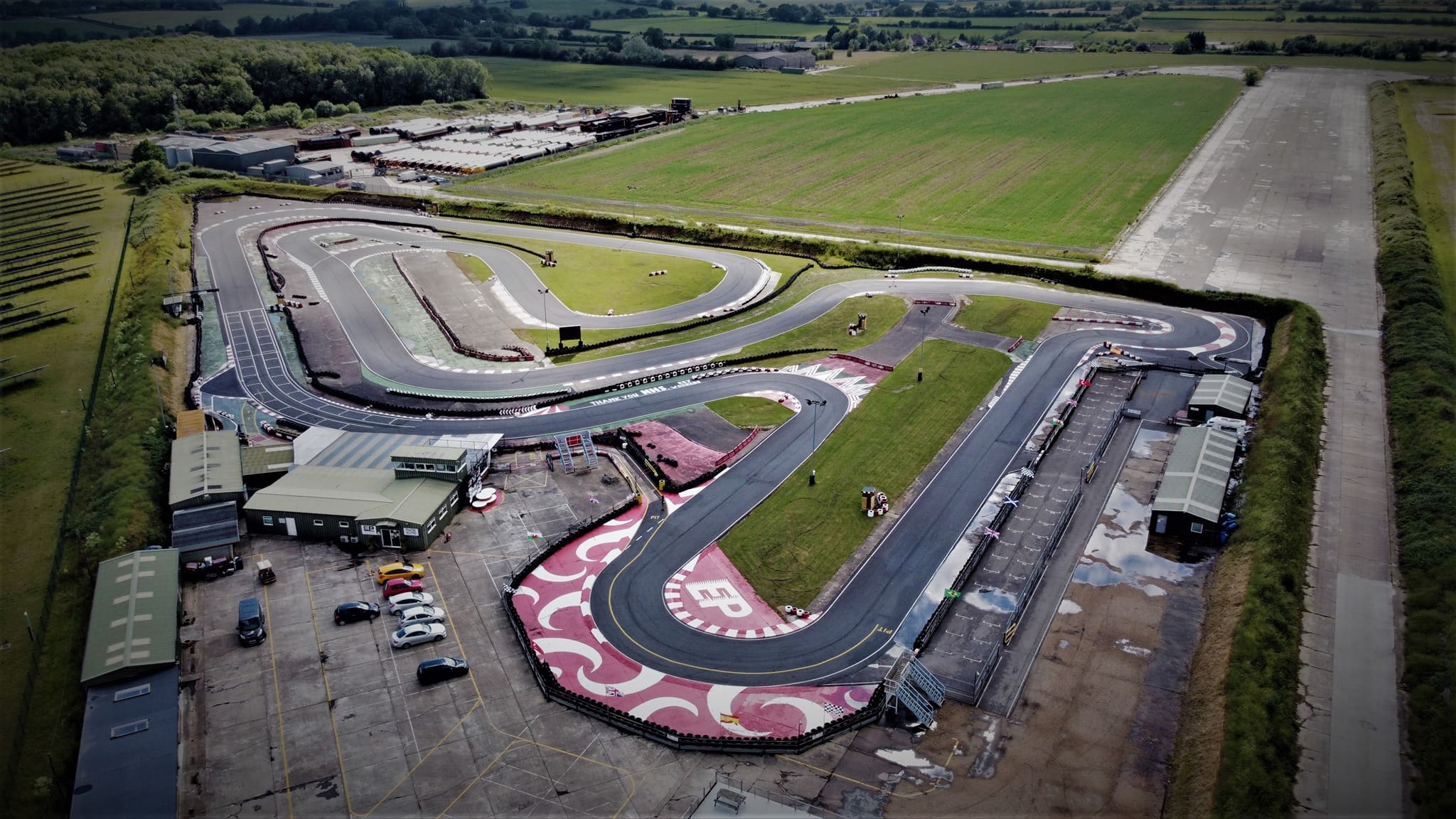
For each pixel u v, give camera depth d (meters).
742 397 136.50
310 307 173.38
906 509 109.12
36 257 199.12
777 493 112.62
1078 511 108.88
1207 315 163.00
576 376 144.88
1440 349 138.25
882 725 78.81
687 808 70.62
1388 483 111.38
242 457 116.75
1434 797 69.50
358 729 78.19
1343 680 81.62
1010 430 126.19
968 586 96.56
